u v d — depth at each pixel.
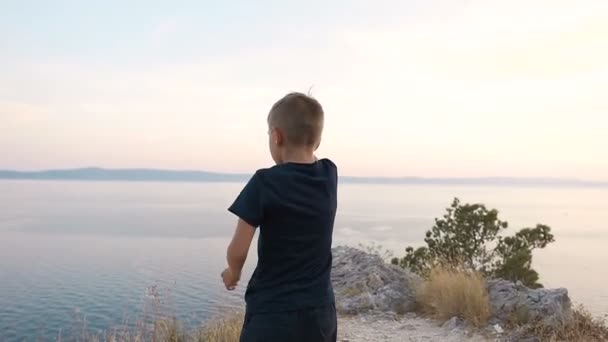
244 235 2.14
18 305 48.31
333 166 2.47
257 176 2.21
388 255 9.90
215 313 5.47
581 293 79.62
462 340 5.85
